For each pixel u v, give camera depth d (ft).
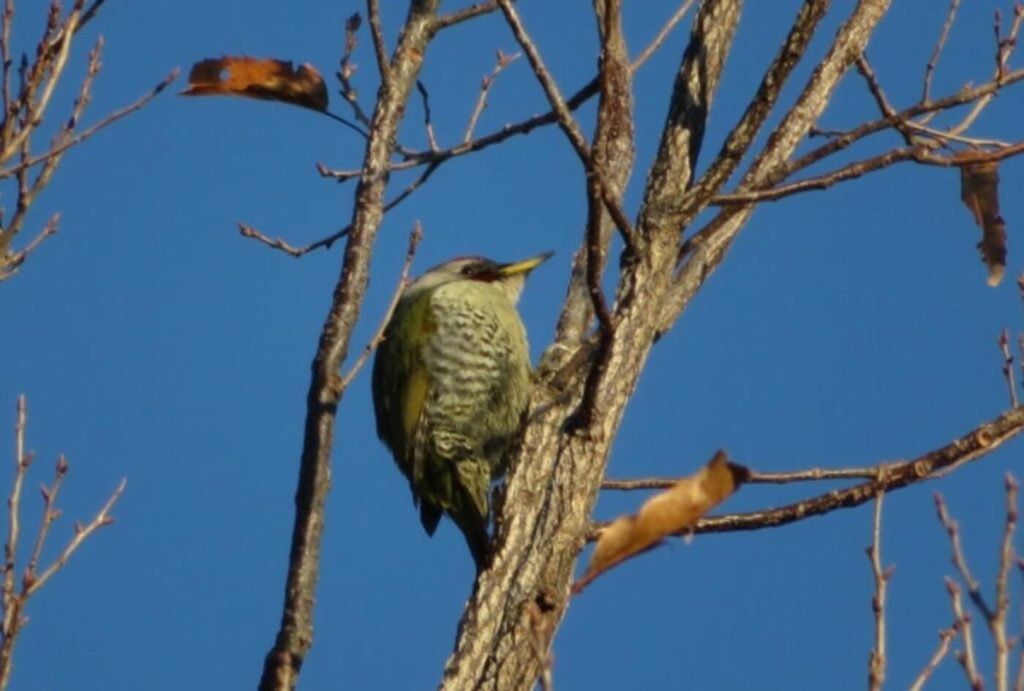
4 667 27.68
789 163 31.58
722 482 24.50
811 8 31.24
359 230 31.94
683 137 33.53
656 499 24.50
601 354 29.71
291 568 26.76
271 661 25.59
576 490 29.71
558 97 27.94
